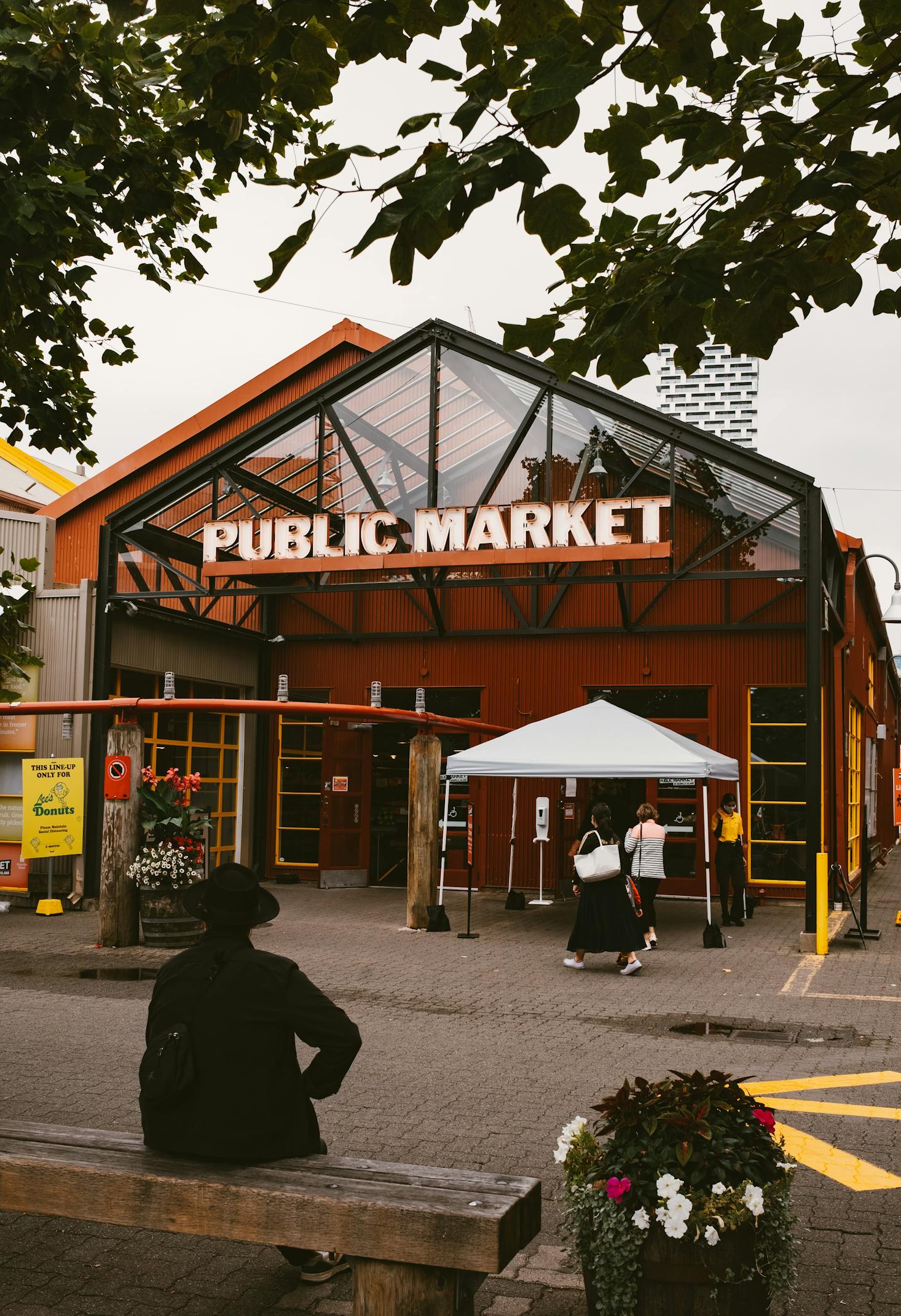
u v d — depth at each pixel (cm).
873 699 3050
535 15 365
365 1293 363
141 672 1864
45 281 633
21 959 1301
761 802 1927
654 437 1655
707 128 406
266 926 1580
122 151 643
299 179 357
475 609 2100
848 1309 443
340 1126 674
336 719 2098
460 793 2070
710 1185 384
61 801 1645
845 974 1274
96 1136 428
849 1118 708
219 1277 472
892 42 411
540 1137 658
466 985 1176
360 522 1669
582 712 1669
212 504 1809
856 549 2080
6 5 552
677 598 1984
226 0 380
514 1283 473
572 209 364
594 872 1265
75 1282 465
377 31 377
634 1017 1031
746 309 430
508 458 1739
